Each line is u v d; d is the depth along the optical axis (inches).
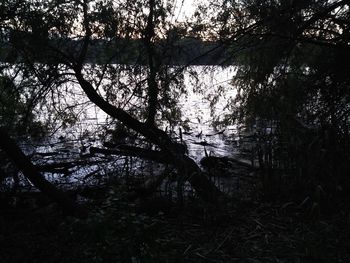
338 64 285.1
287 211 228.4
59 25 290.2
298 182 251.4
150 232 155.4
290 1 267.0
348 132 284.4
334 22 288.7
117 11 308.5
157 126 362.6
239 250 186.4
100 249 144.6
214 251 185.0
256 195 258.1
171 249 177.3
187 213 230.7
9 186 298.2
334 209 226.5
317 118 302.8
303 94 301.4
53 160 398.0
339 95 292.8
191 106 471.2
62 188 315.9
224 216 219.9
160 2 309.4
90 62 335.0
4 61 295.0
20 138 384.5
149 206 235.9
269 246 189.2
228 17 295.1
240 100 365.7
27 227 224.7
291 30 271.4
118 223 150.0
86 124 438.3
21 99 330.6
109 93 336.2
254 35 285.9
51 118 378.9
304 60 309.9
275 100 311.9
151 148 329.7
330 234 197.3
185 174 255.6
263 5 275.3
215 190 253.3
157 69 314.7
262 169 268.2
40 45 289.3
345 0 262.7
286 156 277.6
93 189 303.0
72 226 155.3
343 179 253.6
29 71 303.4
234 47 302.0
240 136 466.9
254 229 207.3
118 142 366.9
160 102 329.1
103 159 377.7
